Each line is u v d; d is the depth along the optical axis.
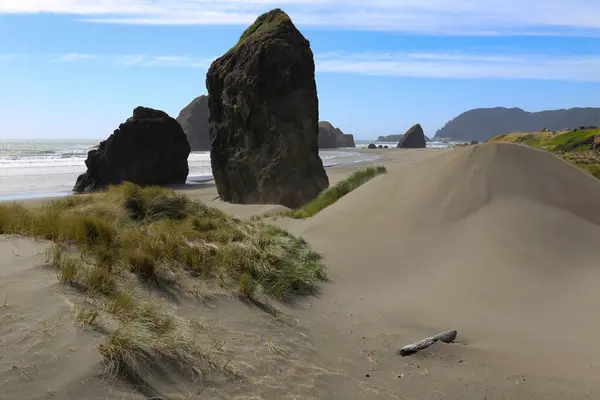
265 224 10.29
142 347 3.57
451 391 3.89
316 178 22.84
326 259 7.75
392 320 5.30
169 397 3.22
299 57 22.81
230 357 3.95
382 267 7.17
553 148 46.09
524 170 8.97
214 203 23.34
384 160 56.78
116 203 9.05
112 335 3.60
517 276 6.19
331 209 10.85
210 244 6.92
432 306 5.63
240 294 5.46
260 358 4.06
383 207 9.47
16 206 7.58
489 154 9.45
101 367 3.25
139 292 4.79
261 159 23.02
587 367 4.12
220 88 25.77
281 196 22.45
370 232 8.66
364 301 5.94
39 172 38.81
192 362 3.68
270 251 7.10
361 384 3.94
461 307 5.54
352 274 7.04
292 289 6.11
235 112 23.91
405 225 8.46
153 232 7.07
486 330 4.93
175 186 32.69
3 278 4.30
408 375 4.14
